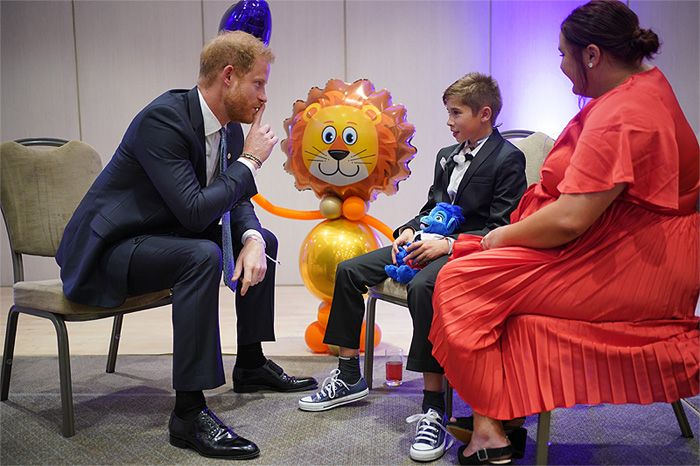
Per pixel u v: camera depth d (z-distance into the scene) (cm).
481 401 154
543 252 152
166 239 183
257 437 183
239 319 221
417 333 181
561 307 150
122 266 182
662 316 150
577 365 147
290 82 468
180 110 182
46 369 256
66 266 190
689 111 450
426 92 463
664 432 184
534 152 228
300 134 257
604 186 139
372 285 209
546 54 453
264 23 233
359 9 460
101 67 473
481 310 154
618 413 200
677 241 147
